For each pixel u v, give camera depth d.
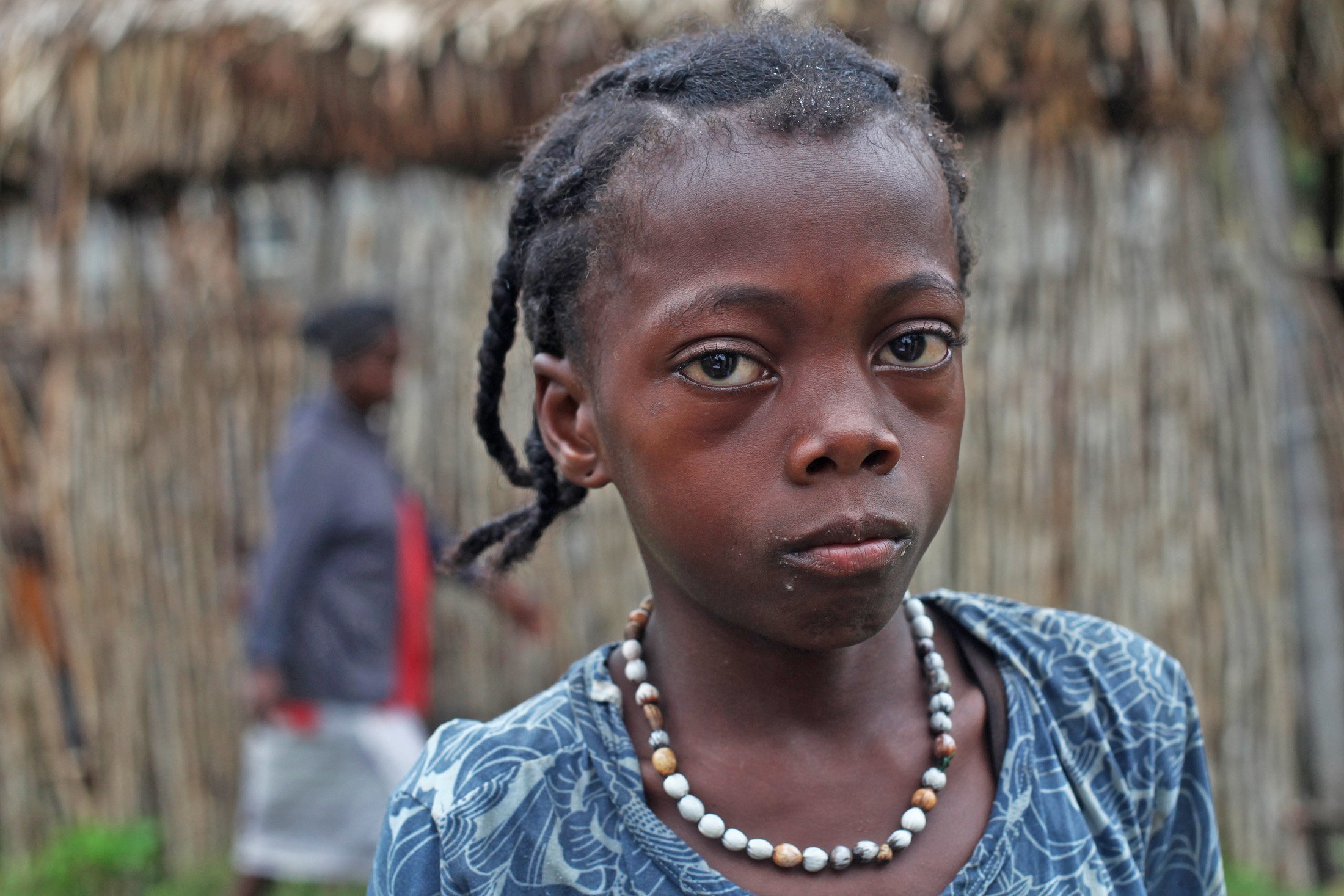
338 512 3.40
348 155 4.03
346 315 3.48
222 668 4.28
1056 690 1.19
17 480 4.29
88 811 4.30
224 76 3.86
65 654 4.32
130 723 4.27
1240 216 3.48
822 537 0.94
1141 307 3.48
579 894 1.06
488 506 4.15
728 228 0.95
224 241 4.24
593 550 4.09
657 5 3.45
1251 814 3.48
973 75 3.33
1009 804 1.10
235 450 4.26
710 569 0.99
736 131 0.97
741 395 0.96
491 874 1.08
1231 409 3.47
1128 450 3.50
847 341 0.95
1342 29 3.36
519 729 1.14
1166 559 3.48
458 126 3.80
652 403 0.99
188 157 3.97
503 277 1.31
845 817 1.08
